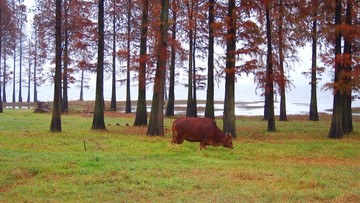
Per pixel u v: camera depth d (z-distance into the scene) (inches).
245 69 905.5
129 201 385.1
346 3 973.2
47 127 1093.1
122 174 485.7
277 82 1080.8
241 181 468.1
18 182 462.0
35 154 627.8
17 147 713.6
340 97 960.9
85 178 469.4
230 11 898.1
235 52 890.1
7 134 898.1
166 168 532.4
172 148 702.5
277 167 573.3
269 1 959.0
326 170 553.9
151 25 1025.5
